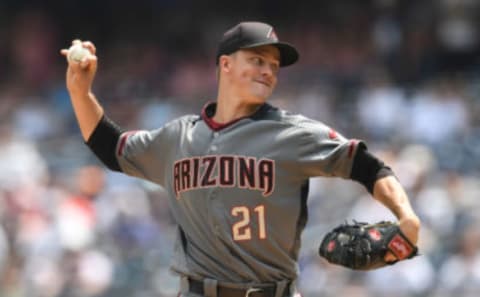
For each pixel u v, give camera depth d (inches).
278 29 2701.8
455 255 1643.7
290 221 735.7
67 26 2842.0
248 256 733.3
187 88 2501.2
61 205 1822.1
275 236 733.3
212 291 743.7
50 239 1752.0
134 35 2812.5
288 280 748.6
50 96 2519.7
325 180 1820.9
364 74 2380.7
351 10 2603.3
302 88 2309.3
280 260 740.0
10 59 2733.8
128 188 1875.0
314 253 1681.8
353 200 1784.0
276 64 753.0
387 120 2153.1
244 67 742.5
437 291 1616.6
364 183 725.9
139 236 1788.9
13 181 1982.0
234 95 749.3
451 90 2202.3
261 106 753.0
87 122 790.5
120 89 2469.2
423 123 2107.5
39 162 2110.0
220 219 734.5
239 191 732.7
